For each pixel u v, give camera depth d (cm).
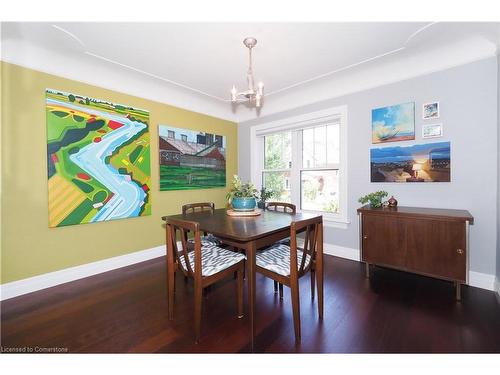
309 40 212
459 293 196
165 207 323
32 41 209
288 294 213
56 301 201
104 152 262
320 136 338
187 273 164
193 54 234
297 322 149
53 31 197
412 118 249
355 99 289
